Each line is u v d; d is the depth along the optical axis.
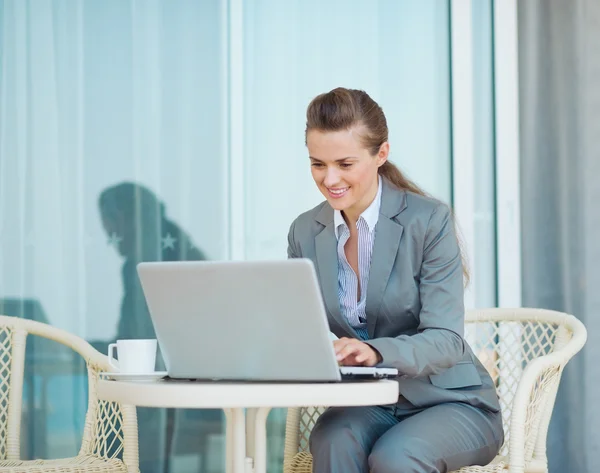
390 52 4.67
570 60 4.73
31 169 4.38
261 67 4.58
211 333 2.53
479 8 4.75
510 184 4.75
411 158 4.67
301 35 4.62
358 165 2.98
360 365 2.84
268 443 4.54
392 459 2.83
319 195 4.60
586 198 4.75
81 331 4.40
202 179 4.52
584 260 4.73
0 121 4.36
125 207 4.46
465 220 4.68
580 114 4.73
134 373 2.69
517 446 3.06
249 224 4.55
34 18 4.41
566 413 4.68
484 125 4.74
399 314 3.12
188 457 4.46
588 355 4.69
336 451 2.99
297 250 3.33
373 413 3.18
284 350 2.47
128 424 3.62
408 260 3.12
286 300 2.41
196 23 4.54
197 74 4.53
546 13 4.74
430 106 4.69
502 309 3.86
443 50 4.70
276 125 4.58
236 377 2.56
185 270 2.50
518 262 4.74
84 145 4.43
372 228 3.19
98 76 4.45
